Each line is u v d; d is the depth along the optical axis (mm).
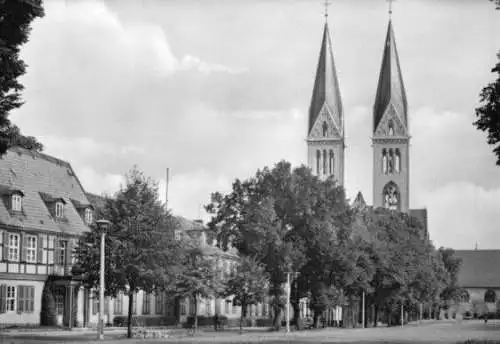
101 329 52875
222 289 82562
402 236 130375
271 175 85250
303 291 89062
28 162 79062
